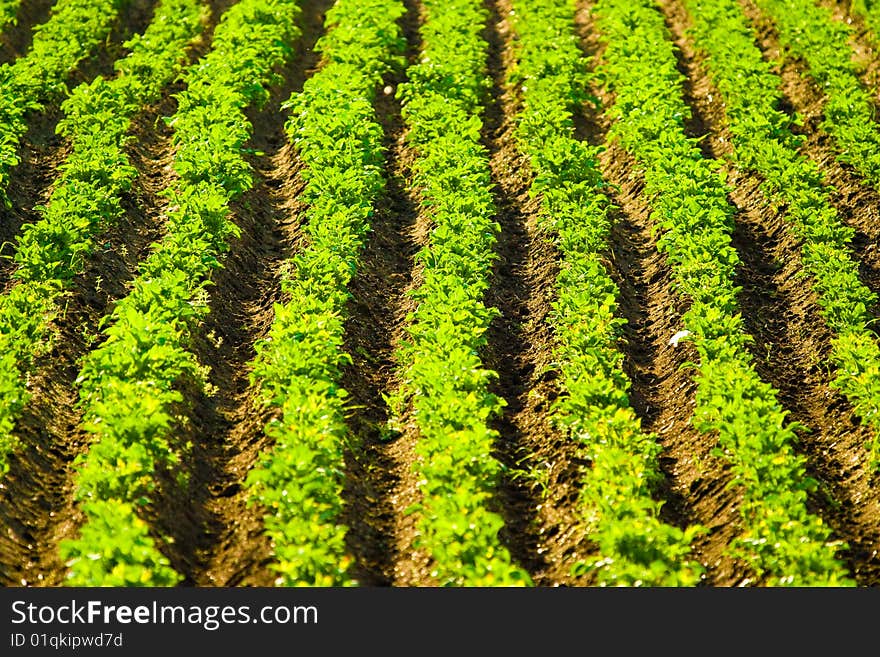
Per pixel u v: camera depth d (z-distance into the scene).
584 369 25.48
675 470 24.02
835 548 19.86
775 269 31.62
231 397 26.22
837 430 25.00
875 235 32.16
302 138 36.81
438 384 24.11
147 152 37.16
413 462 23.52
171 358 24.39
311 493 20.50
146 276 28.56
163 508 21.22
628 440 22.86
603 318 27.42
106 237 31.39
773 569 19.61
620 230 33.81
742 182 35.72
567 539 21.69
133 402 22.31
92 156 34.00
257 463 22.80
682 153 35.06
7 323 25.91
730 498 22.05
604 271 29.80
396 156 38.22
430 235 31.72
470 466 21.59
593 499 21.09
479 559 18.80
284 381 24.31
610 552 19.31
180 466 22.72
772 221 33.28
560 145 35.56
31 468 22.58
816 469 23.75
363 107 37.75
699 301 28.36
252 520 21.47
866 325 28.06
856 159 34.66
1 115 36.03
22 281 29.20
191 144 34.78
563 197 33.34
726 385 24.22
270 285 30.98
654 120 36.78
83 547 18.44
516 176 36.69
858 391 24.55
